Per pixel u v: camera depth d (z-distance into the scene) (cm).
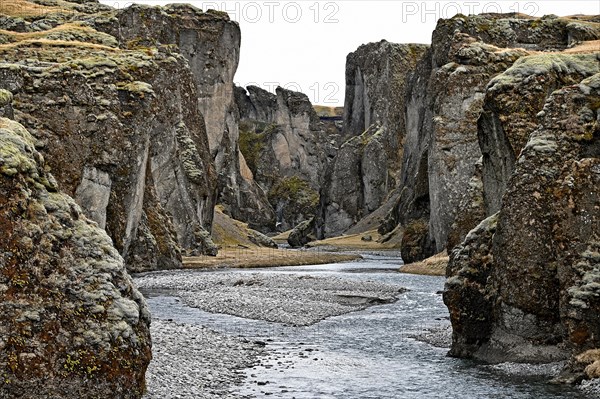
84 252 2228
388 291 5934
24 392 2003
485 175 5247
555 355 3094
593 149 3228
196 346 3322
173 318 4388
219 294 5397
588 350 2869
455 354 3350
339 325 4262
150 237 7931
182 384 2611
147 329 2303
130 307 2216
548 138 3291
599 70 4488
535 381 2861
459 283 3362
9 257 2069
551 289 3130
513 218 3225
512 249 3206
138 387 2195
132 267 7650
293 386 2725
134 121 7150
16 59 6738
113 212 6875
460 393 2669
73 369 2069
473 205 7875
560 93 3359
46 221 2184
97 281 2197
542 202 3192
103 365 2103
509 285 3198
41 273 2119
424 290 6156
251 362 3127
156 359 2944
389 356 3350
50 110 5994
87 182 6159
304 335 3903
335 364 3141
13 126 2341
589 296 2883
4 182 2117
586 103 3306
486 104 4859
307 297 5397
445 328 4078
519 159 3309
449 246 8012
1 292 2038
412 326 4228
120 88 7194
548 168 3222
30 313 2055
